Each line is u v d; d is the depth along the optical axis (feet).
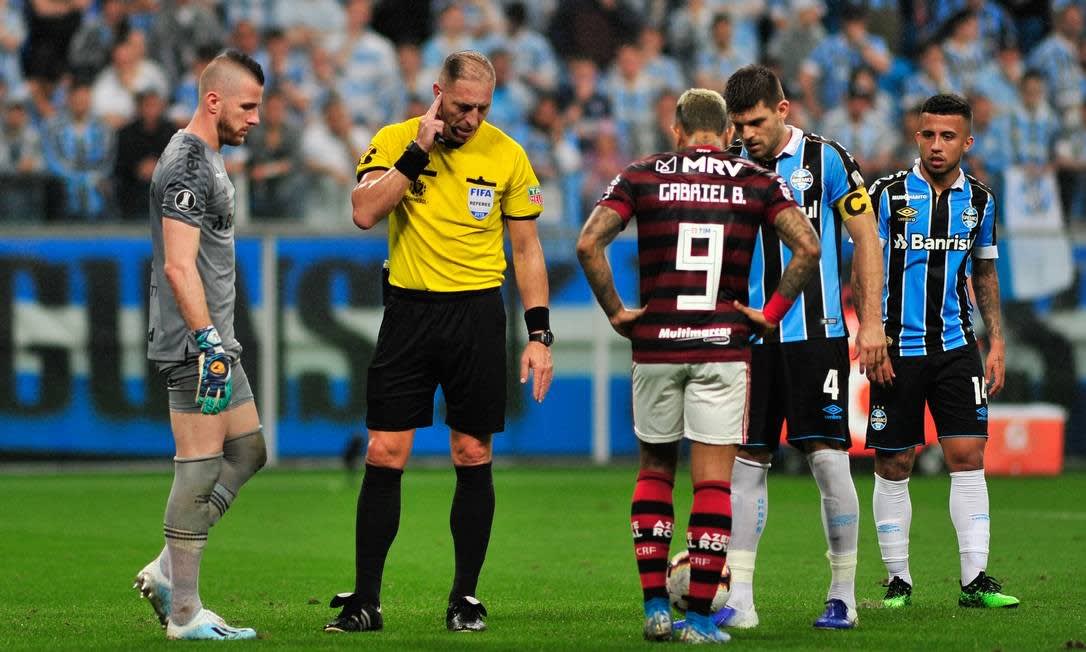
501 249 67.62
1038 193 182.80
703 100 61.26
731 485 66.90
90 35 182.91
